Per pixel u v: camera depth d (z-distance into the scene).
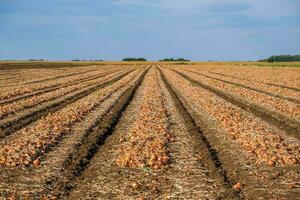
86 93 37.06
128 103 30.80
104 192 12.18
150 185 12.68
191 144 17.64
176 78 58.19
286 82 48.69
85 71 84.00
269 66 110.06
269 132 19.48
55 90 40.41
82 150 16.78
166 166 14.52
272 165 14.39
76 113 24.67
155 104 28.94
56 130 19.86
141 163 14.64
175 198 11.60
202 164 14.80
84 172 14.16
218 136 19.05
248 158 15.35
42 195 11.98
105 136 19.75
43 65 120.19
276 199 11.44
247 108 27.47
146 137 18.41
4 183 12.97
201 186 12.57
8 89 40.94
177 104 29.59
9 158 15.17
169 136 18.75
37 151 16.12
